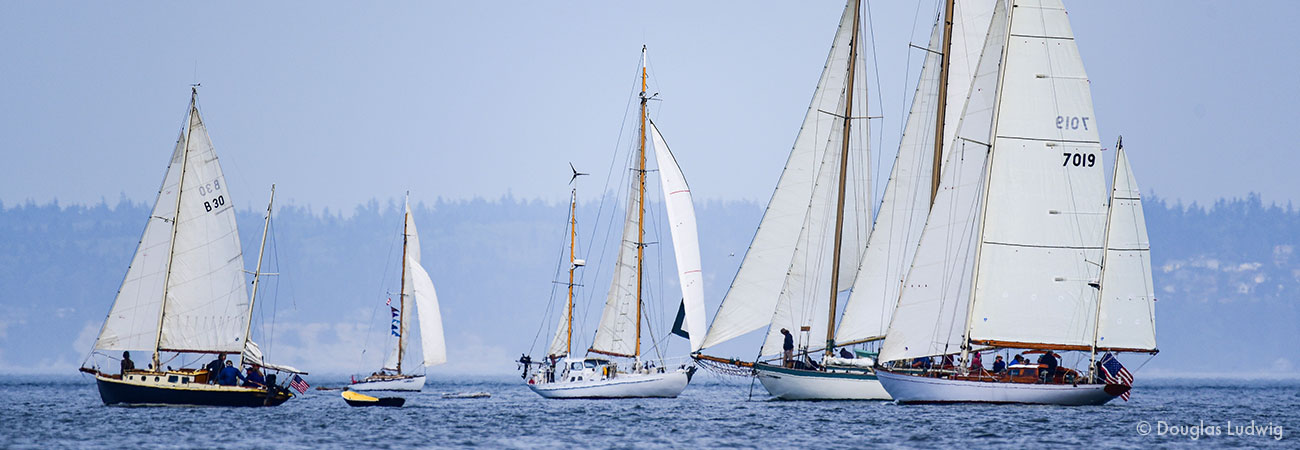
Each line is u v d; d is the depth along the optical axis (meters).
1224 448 179.75
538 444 181.12
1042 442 178.88
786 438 184.75
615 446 178.38
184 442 181.25
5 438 184.50
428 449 175.62
